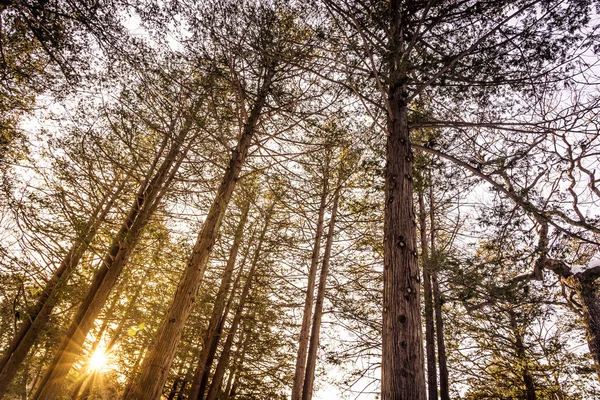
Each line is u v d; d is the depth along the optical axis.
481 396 11.44
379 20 5.70
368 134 7.54
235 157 7.30
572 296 9.26
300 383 8.45
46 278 7.71
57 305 8.74
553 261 8.41
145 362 5.12
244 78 7.67
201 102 7.82
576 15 4.67
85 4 5.32
